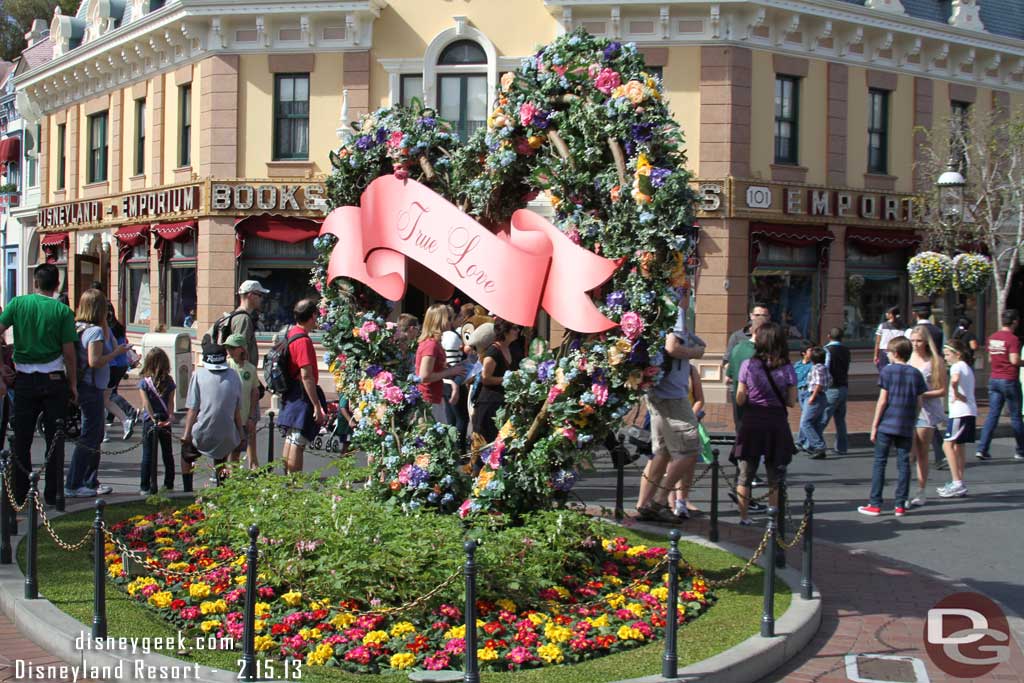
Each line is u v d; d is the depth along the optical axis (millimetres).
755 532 9102
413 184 7961
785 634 6012
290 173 22516
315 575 6320
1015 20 26266
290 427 9242
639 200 6578
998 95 25469
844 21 22359
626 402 6859
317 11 21875
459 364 11117
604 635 5832
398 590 6098
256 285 10430
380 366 8180
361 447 7973
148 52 25109
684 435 8867
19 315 9125
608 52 7273
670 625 5254
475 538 6344
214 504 7855
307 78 22500
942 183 16547
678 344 8523
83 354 10031
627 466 13273
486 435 9336
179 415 17641
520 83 7621
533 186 7902
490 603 6188
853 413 20109
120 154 27016
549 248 7125
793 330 22516
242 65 22672
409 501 7500
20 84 31828
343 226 8492
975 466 13977
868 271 23672
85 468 10125
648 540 8547
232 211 22594
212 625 5844
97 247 28219
